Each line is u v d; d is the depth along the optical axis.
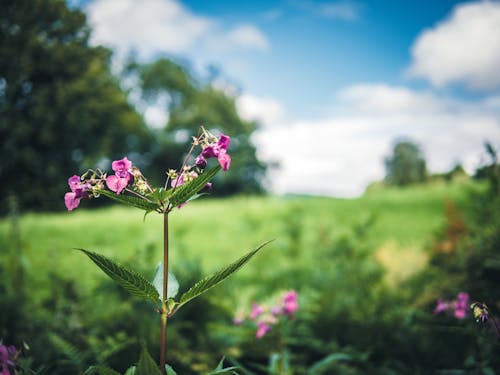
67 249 8.76
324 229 7.66
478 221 4.82
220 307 4.21
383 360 3.60
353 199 17.38
